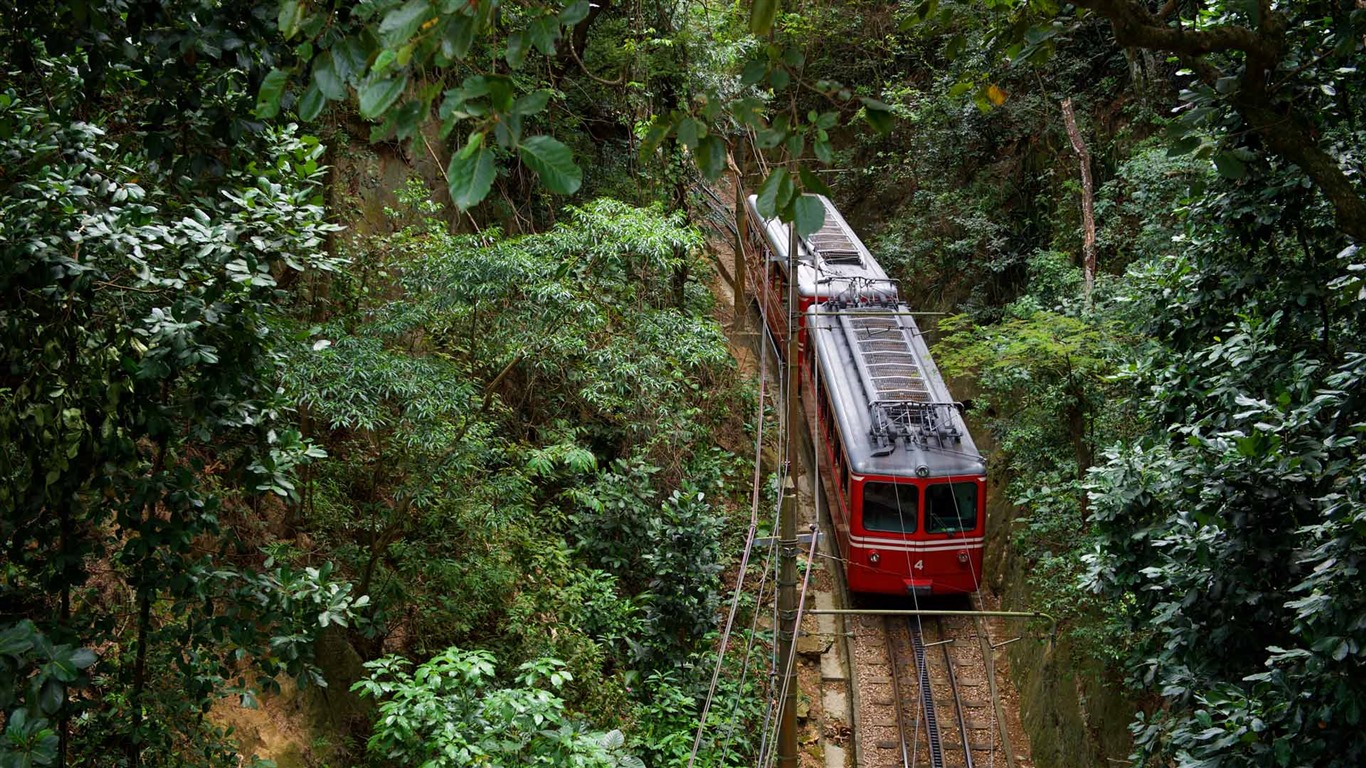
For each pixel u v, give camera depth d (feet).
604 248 36.27
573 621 37.70
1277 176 22.13
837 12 83.71
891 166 83.35
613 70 57.82
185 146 17.74
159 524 17.28
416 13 7.88
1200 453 21.76
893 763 46.26
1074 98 67.31
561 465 47.57
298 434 18.60
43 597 17.40
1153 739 22.84
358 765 29.71
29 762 11.25
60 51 16.65
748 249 75.77
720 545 46.78
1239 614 20.18
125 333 16.06
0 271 14.65
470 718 23.70
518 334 35.35
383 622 28.14
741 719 40.91
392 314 34.04
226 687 20.54
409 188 38.88
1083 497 44.27
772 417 65.82
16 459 15.70
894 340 59.31
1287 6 20.98
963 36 19.20
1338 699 16.02
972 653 52.70
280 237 17.76
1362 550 16.22
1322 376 21.22
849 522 51.72
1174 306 25.77
